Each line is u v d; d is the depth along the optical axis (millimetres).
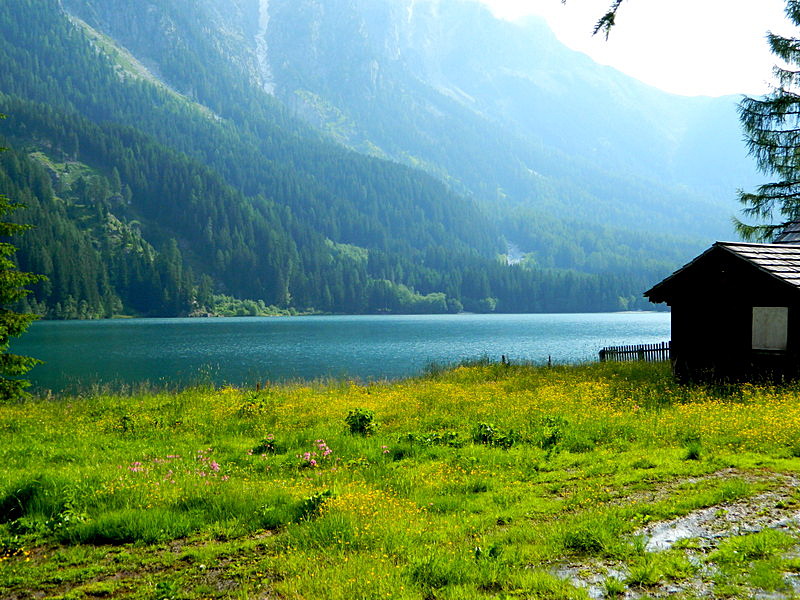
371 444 13430
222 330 109375
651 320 173000
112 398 24359
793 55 25453
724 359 19641
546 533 7406
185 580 6832
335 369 44438
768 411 13422
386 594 5957
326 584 6281
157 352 59781
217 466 11734
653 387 19328
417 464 11656
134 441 15094
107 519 8555
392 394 21625
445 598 5891
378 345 71188
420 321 169250
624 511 7902
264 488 9922
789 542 6574
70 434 15945
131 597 6488
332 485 9992
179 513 8984
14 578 7047
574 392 18797
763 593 5578
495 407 17125
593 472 10148
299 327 124625
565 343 73688
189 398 23047
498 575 6293
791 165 26906
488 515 8438
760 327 19000
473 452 12086
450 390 21828
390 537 7582
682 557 6438
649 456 10742
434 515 8594
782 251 20016
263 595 6328
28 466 12289
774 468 9656
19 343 71938
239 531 8258
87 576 7090
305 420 17031
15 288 20328
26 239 169250
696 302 20625
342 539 7555
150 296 198000
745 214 28438
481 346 69000
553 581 6023
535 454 11766
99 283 188250
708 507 7984
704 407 14594
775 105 26172
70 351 60344
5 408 21750
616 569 6332
